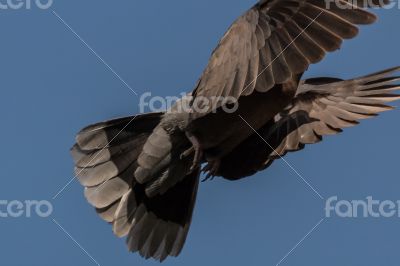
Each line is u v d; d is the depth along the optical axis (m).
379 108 14.53
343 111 14.58
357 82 14.76
